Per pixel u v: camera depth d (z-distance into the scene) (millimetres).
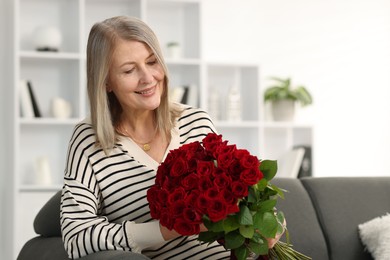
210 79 5773
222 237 1993
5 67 5172
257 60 5977
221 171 1934
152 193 2029
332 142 6172
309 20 6117
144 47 2227
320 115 6145
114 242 2078
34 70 5242
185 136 2400
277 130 5961
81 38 5102
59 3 5320
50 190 4969
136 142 2354
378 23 6312
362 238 2754
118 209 2287
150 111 2373
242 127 5730
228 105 5574
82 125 2352
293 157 5758
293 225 2697
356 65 6238
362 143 6246
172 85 5586
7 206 5062
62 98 5281
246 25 5957
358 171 6230
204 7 5848
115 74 2232
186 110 2463
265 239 1966
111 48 2219
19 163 5184
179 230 1924
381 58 6305
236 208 1887
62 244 2385
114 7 5438
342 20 6203
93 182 2271
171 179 2004
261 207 1939
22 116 5051
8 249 5016
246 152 1954
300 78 6082
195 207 1904
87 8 5398
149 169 2293
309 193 2842
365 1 6273
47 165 5078
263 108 5992
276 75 6027
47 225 2588
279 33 6039
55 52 5102
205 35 5848
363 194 2859
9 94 5082
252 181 1892
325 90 6152
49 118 5027
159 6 5559
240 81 5824
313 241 2695
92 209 2209
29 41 5266
